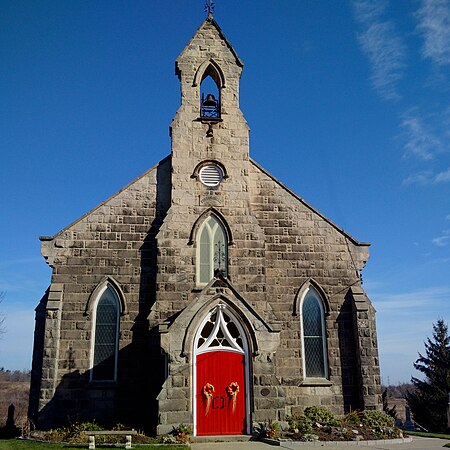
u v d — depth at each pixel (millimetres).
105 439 21250
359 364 26219
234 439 21797
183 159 27969
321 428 23094
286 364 26188
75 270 26234
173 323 22906
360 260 28344
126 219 27297
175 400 22016
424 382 49219
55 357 24688
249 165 28688
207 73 30812
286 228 28297
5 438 24031
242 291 26234
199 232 27016
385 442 22031
